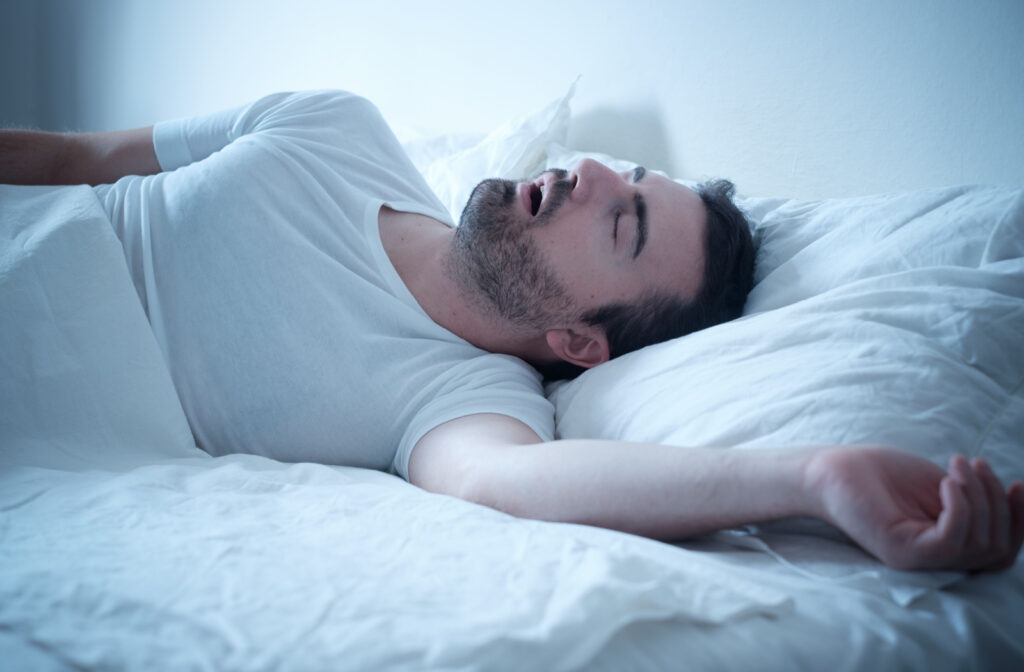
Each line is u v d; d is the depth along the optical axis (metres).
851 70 1.28
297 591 0.47
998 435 0.68
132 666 0.41
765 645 0.49
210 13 2.82
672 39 1.57
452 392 0.95
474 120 2.07
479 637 0.43
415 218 1.17
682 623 0.49
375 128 1.29
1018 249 0.80
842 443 0.65
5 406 0.82
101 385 0.87
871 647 0.50
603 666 0.44
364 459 0.97
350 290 1.01
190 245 1.00
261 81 2.71
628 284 1.03
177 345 0.96
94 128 3.42
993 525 0.54
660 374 0.85
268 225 1.01
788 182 1.40
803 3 1.33
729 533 0.64
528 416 0.90
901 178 1.23
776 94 1.40
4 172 1.22
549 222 1.02
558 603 0.46
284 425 0.95
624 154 1.70
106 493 0.66
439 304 1.06
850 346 0.75
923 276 0.80
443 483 0.80
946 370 0.70
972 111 1.13
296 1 2.52
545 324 1.06
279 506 0.65
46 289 0.88
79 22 3.38
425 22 2.15
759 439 0.69
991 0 1.10
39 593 0.47
